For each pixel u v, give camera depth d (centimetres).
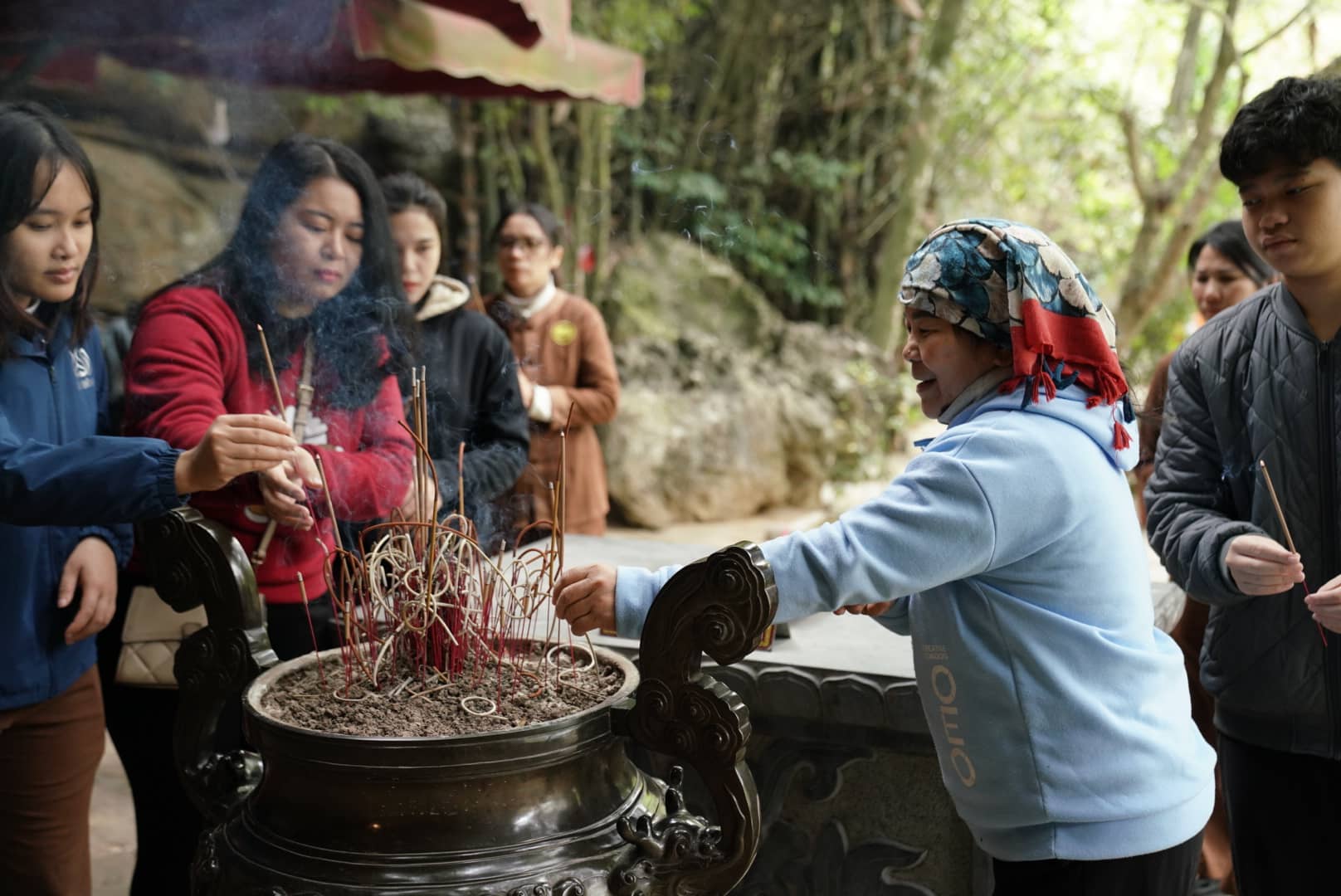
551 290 328
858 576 125
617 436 555
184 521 142
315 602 192
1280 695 170
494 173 611
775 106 766
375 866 115
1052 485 129
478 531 226
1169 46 842
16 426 161
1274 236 162
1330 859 172
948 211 855
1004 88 827
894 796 180
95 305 439
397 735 119
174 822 194
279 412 185
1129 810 132
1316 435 166
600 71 365
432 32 300
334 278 188
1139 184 664
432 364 230
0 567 161
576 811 122
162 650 181
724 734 120
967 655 136
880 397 671
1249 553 160
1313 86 158
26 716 169
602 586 129
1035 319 128
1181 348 187
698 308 672
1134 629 138
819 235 782
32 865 173
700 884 123
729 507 584
